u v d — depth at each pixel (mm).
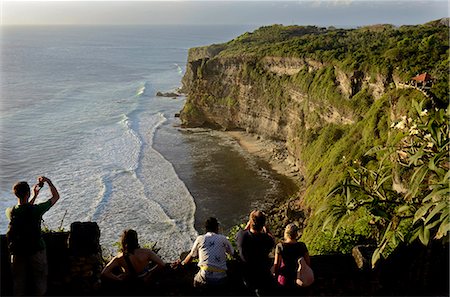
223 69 81875
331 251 11828
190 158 61781
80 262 8062
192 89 85188
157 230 39156
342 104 56125
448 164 9039
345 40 80312
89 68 176250
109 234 38125
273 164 59844
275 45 82938
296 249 7969
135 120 85000
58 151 62469
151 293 8148
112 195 46594
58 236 8555
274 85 73188
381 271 8320
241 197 48156
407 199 9664
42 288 7680
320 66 65438
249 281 8000
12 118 82812
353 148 43469
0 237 8227
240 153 64875
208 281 8008
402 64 49875
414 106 10414
